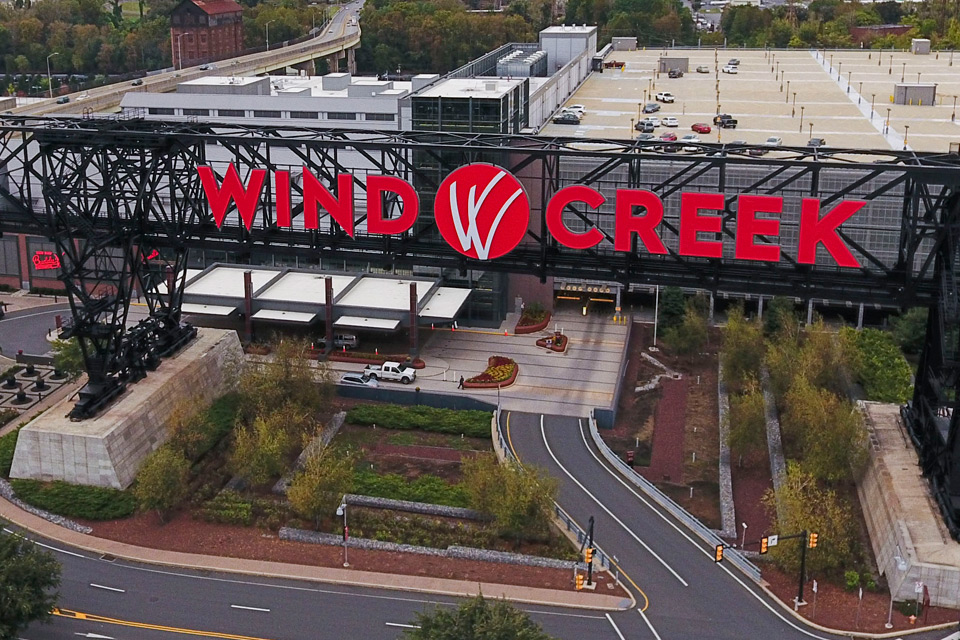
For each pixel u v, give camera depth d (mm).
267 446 86750
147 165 101000
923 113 151250
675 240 123562
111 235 95188
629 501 88562
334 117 168000
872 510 84188
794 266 83750
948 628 71188
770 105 158875
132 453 91938
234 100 171000
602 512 86625
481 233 87438
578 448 98000
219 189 91062
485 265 90188
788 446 96875
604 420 103500
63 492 87938
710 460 96875
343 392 109500
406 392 107750
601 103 161750
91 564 79062
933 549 74625
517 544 81375
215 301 120812
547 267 88875
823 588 76062
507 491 80000
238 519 84438
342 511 83250
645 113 153375
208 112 172625
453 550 80062
